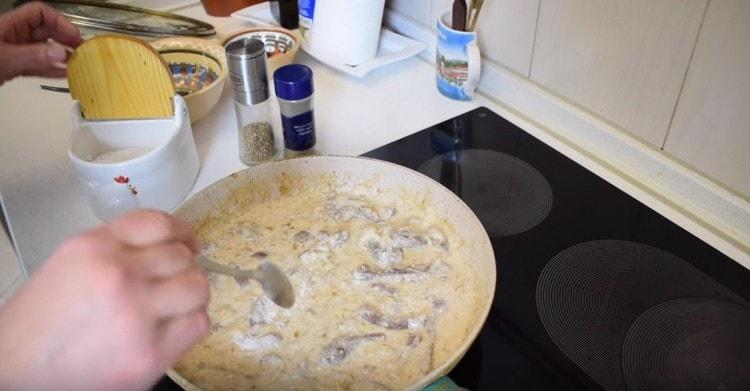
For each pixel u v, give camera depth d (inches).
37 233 27.6
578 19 29.7
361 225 27.0
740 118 24.6
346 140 33.6
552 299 24.0
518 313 23.5
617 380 21.0
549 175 30.6
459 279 24.1
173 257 13.8
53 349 12.3
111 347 12.3
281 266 25.1
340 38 38.2
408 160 31.9
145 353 12.6
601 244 26.5
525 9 32.5
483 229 23.9
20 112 37.4
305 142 31.9
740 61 23.6
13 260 46.6
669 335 22.5
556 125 33.8
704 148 26.7
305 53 42.0
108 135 29.4
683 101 26.6
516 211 28.5
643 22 26.6
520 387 20.7
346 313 23.1
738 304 23.6
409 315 22.9
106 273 12.4
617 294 24.2
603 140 31.3
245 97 29.8
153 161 26.8
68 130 35.5
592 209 28.4
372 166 27.9
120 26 41.1
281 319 22.9
